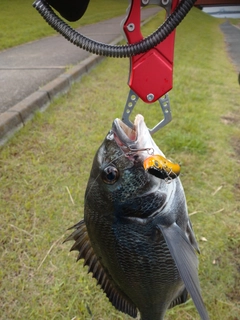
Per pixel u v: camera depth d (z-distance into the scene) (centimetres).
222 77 139
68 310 41
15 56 148
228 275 46
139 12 23
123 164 26
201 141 75
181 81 121
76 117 82
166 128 80
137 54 23
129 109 26
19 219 52
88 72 119
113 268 29
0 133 67
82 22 287
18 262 46
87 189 27
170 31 22
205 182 64
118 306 33
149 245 27
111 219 27
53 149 69
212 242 51
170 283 29
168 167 24
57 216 53
